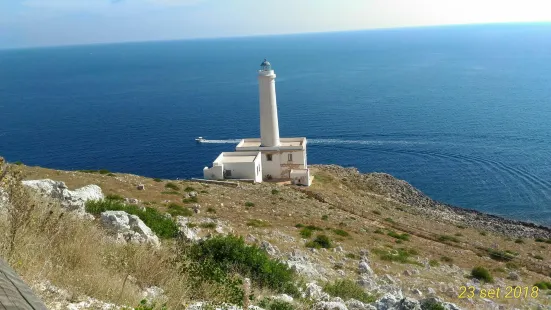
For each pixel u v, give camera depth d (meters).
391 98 165.75
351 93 181.25
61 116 148.50
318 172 68.69
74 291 9.41
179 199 39.19
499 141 99.56
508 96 159.25
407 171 83.25
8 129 127.56
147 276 13.02
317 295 17.44
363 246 33.88
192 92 199.62
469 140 101.44
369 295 19.89
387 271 28.05
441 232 47.19
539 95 158.50
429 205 65.69
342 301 15.97
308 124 124.75
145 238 18.16
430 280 27.11
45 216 13.59
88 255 12.16
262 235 31.17
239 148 61.19
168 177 84.69
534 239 50.38
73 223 14.61
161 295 11.52
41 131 124.75
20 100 186.25
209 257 17.59
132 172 87.88
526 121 117.38
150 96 191.12
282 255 26.30
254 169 56.38
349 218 44.56
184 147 105.75
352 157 93.38
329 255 29.55
